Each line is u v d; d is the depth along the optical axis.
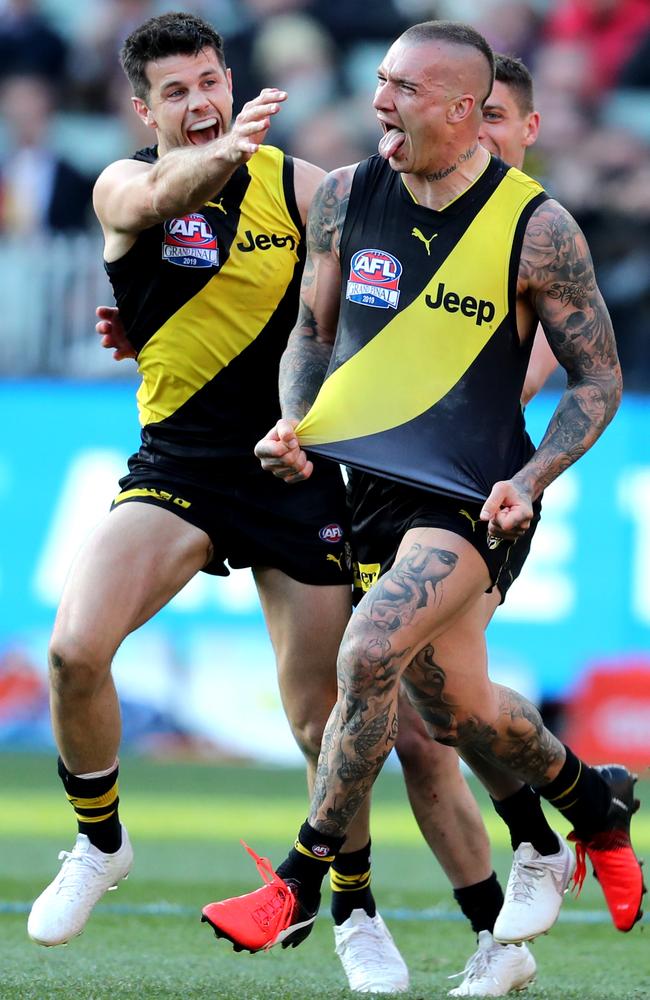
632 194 41.88
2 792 29.88
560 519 34.50
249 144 11.98
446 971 15.48
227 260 13.81
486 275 12.10
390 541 12.72
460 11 45.84
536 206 12.10
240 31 45.97
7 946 16.00
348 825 12.12
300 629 13.98
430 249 12.23
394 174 12.48
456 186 12.18
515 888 13.23
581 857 13.58
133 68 13.82
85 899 13.15
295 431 12.38
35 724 36.00
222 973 14.68
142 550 13.35
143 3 46.09
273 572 14.14
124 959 15.38
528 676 34.41
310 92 45.16
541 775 12.93
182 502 13.72
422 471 12.05
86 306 37.44
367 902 14.25
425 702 12.49
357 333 12.45
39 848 23.67
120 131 45.03
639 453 34.41
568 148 42.84
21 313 37.38
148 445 14.16
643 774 34.22
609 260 41.09
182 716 35.38
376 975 13.92
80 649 12.74
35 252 37.50
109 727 13.13
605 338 12.20
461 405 12.17
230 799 29.59
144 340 14.11
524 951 14.12
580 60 44.56
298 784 31.95
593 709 34.12
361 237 12.47
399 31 46.00
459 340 12.17
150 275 13.90
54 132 44.62
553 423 12.24
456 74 11.84
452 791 14.07
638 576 34.19
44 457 36.03
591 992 14.01
